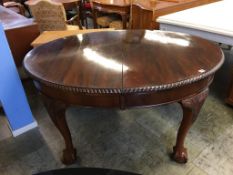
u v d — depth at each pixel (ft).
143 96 3.01
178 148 4.34
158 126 5.51
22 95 5.13
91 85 2.88
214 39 5.24
